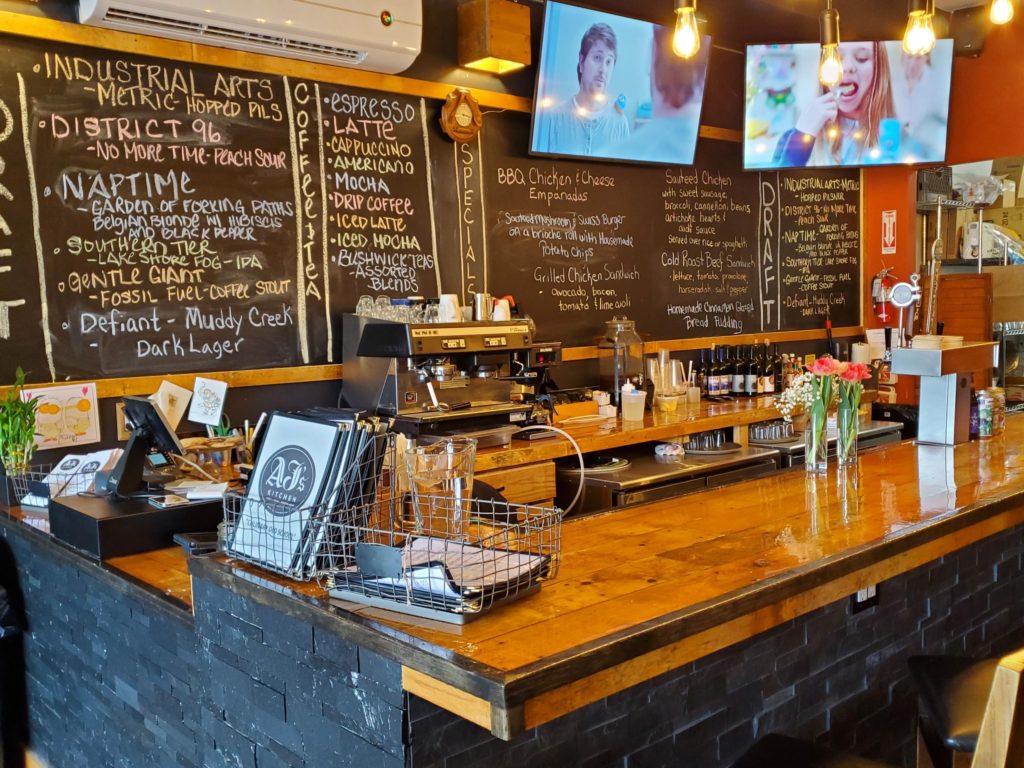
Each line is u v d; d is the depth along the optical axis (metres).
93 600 2.30
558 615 1.41
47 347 3.12
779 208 5.88
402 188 4.06
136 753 2.17
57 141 3.12
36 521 2.61
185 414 3.41
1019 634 3.14
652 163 4.98
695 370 5.46
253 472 1.76
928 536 1.99
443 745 1.38
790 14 5.75
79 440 3.17
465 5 4.15
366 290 3.96
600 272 4.93
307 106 3.73
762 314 5.83
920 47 3.20
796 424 4.80
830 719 2.25
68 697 2.52
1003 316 6.44
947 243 7.00
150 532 2.25
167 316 3.39
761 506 2.25
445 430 3.58
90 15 3.04
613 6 4.77
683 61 4.91
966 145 6.08
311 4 3.38
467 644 1.28
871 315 6.33
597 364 4.92
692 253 5.41
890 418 5.35
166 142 3.37
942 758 2.00
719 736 1.95
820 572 1.68
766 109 5.48
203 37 3.29
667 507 2.27
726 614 1.47
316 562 1.57
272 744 1.63
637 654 1.31
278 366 3.70
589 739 1.65
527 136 4.54
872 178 6.23
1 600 2.72
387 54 3.68
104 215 3.23
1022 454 2.95
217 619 1.75
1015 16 5.76
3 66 2.99
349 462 1.58
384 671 1.35
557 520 1.62
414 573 1.40
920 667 2.01
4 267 3.02
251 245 3.60
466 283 4.33
